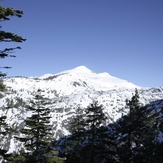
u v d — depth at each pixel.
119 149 25.69
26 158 22.58
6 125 15.43
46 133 25.23
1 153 13.70
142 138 26.06
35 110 26.08
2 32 11.45
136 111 25.88
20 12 11.69
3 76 11.98
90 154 26.61
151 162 25.36
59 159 24.19
